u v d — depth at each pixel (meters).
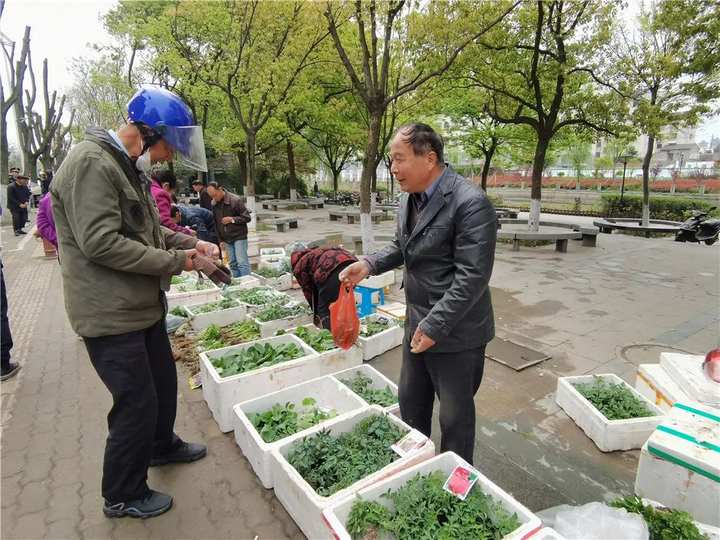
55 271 9.02
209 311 5.17
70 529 2.30
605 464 2.79
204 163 2.49
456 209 2.09
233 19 10.52
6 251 11.55
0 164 16.86
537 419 3.30
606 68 10.18
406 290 2.45
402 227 2.40
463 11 7.21
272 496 2.54
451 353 2.24
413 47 7.73
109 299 2.12
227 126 19.22
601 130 10.90
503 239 11.45
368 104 7.11
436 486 2.07
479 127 18.11
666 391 3.06
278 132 19.52
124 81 16.67
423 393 2.58
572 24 9.90
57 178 2.03
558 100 10.70
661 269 8.66
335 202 27.88
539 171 11.36
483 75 10.44
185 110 2.37
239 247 6.99
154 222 2.46
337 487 2.20
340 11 7.34
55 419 3.38
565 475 2.69
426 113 14.70
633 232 14.80
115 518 2.38
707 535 1.85
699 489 2.09
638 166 46.22
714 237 12.73
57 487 2.62
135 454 2.31
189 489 2.61
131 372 2.22
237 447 3.02
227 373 3.36
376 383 3.52
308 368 3.58
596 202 26.61
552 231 12.23
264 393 3.35
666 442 2.20
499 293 6.87
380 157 14.89
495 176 48.50
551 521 2.01
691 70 10.62
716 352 3.01
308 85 13.28
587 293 6.88
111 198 2.05
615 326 5.35
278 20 9.70
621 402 3.13
